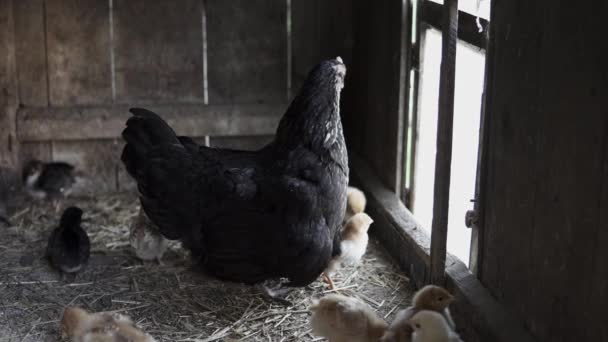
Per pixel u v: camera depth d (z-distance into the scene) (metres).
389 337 1.67
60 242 2.08
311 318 1.78
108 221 2.37
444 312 1.73
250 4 2.50
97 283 2.07
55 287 2.05
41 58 2.45
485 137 1.78
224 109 2.52
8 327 1.91
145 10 2.46
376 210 2.29
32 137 2.47
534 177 1.63
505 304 1.75
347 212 2.16
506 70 1.70
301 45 2.54
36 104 2.47
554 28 1.55
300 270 1.90
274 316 1.96
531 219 1.65
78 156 2.53
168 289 2.05
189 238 1.93
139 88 2.51
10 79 2.43
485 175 1.80
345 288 2.06
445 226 1.88
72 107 2.48
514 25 1.66
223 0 2.48
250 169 1.90
